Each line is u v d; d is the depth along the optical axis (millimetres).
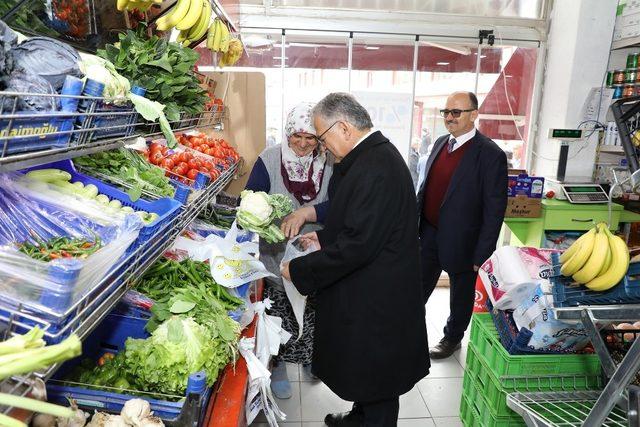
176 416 960
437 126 4207
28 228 897
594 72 3877
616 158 4098
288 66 3953
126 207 1164
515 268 2078
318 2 3801
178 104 1479
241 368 1308
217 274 1415
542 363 1970
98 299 734
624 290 1654
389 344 1826
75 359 1201
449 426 2465
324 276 1775
